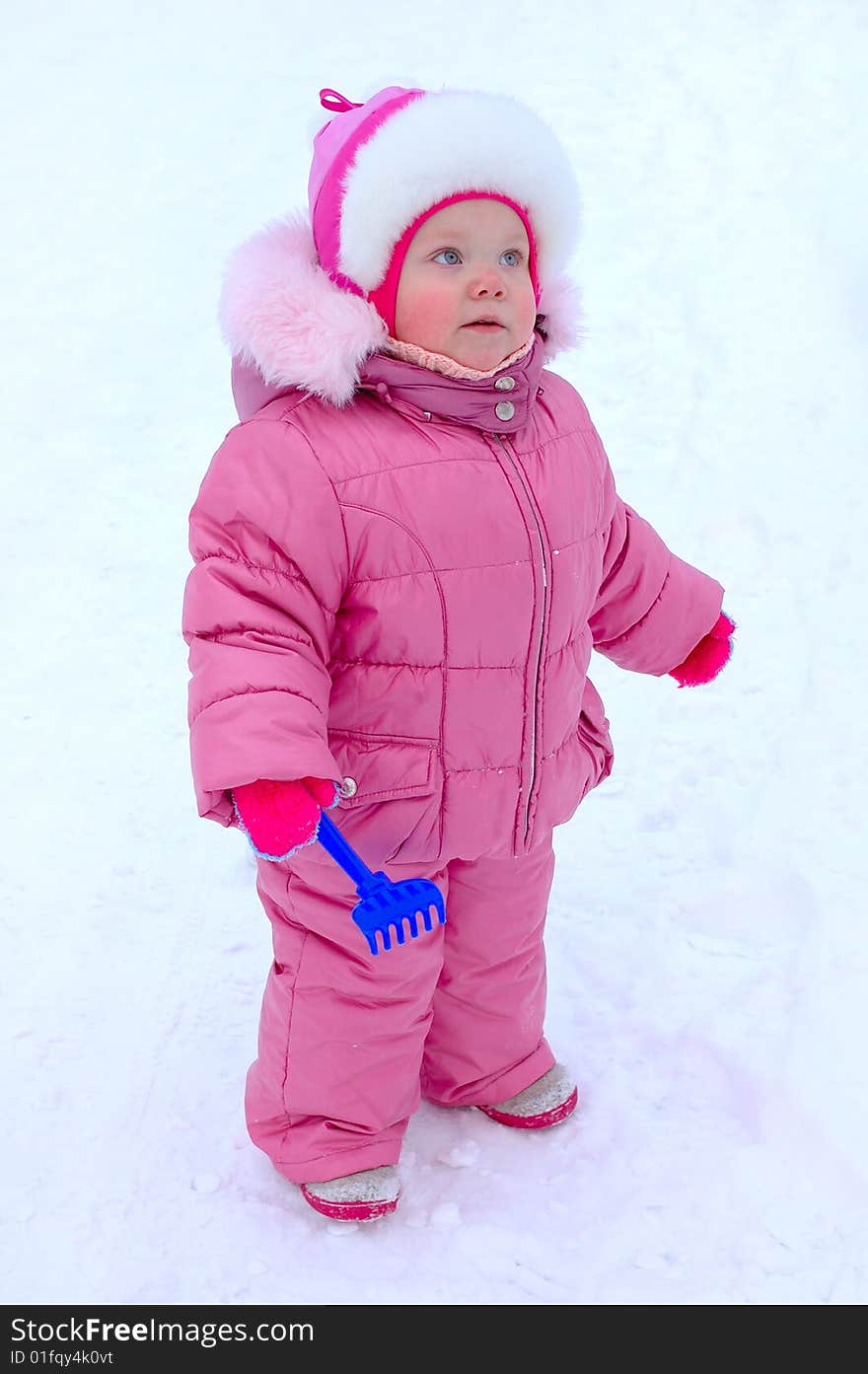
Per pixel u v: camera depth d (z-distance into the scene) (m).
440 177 1.93
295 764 1.82
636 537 2.35
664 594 2.39
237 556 1.94
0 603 3.99
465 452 2.00
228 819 1.91
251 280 1.98
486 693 2.04
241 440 1.99
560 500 2.06
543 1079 2.45
